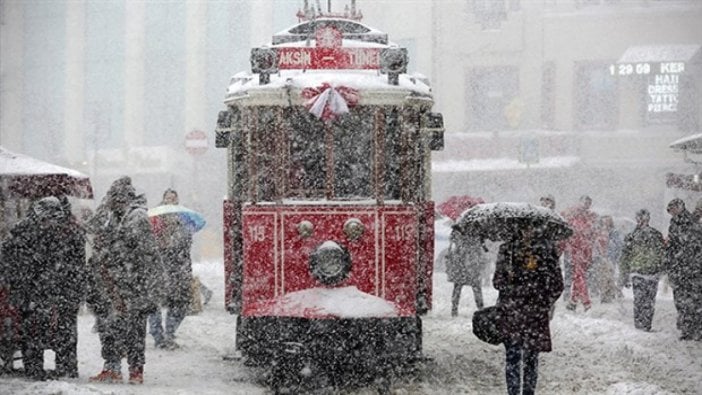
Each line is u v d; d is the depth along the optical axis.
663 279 43.66
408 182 20.42
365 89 20.20
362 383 20.58
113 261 19.95
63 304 19.94
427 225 20.86
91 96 85.38
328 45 21.09
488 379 21.42
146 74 84.06
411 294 20.30
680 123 64.50
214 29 83.19
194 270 52.75
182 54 83.31
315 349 21.11
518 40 69.00
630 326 29.62
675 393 20.14
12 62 87.25
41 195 20.80
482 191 66.50
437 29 71.12
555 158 66.25
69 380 19.95
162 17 84.00
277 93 20.25
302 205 20.30
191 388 19.55
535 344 17.78
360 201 20.38
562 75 67.81
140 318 19.95
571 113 67.44
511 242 17.94
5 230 22.39
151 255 19.98
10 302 19.86
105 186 77.75
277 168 20.47
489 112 69.75
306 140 20.48
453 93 70.38
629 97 65.81
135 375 19.95
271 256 20.31
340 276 20.06
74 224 19.94
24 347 19.94
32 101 86.94
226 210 21.16
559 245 33.84
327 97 19.83
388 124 20.45
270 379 20.86
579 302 36.00
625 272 29.12
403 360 21.44
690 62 63.38
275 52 20.89
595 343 26.39
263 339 21.50
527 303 17.81
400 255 20.30
